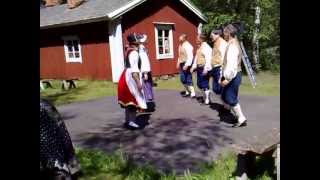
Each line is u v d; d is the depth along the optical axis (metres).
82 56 16.88
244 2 17.88
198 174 4.55
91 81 16.30
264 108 8.87
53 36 18.16
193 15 18.47
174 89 13.10
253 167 4.32
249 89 12.29
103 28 15.71
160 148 5.90
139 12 16.11
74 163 2.47
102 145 6.27
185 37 10.67
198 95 11.23
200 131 6.85
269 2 17.31
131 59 7.01
